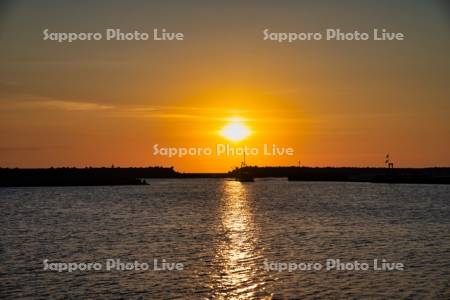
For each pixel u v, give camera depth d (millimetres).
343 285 36219
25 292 34750
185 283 36875
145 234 64312
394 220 80812
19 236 63781
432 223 76000
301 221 79875
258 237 60438
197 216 90312
